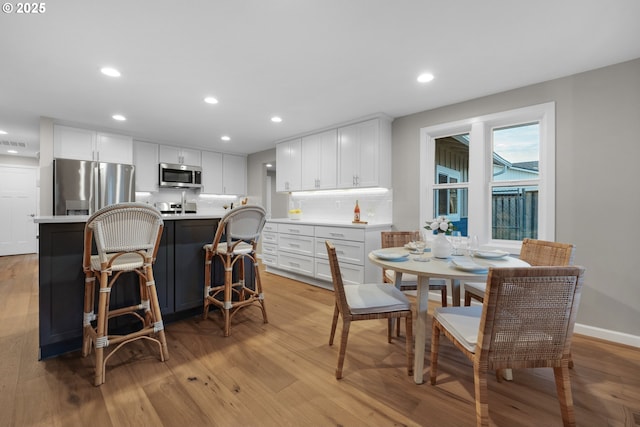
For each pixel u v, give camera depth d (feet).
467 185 10.39
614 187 7.52
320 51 7.02
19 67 7.73
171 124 12.89
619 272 7.47
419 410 4.95
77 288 6.77
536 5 5.39
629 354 6.86
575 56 7.18
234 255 8.24
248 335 7.80
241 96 9.73
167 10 5.55
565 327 4.13
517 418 4.77
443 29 6.15
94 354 6.69
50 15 5.64
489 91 9.31
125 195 13.64
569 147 8.14
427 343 7.52
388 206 12.30
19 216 20.56
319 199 15.23
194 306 8.78
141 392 5.35
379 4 5.39
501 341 4.07
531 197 9.25
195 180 17.22
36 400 5.08
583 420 4.73
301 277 13.76
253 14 5.67
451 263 6.10
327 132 13.33
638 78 7.23
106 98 9.88
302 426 4.58
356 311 5.83
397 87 9.03
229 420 4.68
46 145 11.96
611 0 5.23
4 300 10.22
